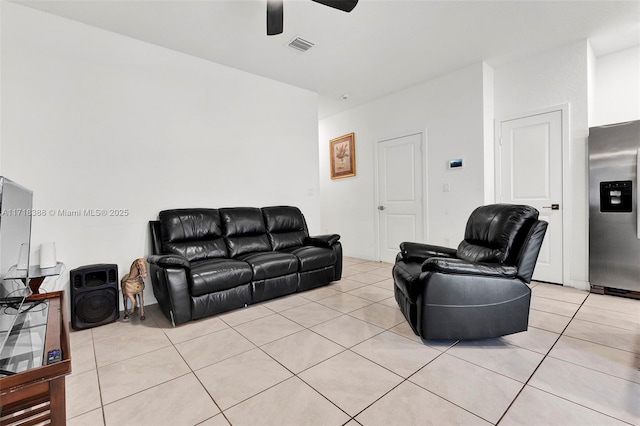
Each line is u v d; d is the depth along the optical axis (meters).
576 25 2.83
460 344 2.02
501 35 2.98
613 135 2.87
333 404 1.43
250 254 3.21
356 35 2.93
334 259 3.46
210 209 3.27
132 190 2.91
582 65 3.10
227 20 2.65
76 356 1.95
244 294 2.75
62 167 2.56
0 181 1.03
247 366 1.79
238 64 3.53
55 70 2.54
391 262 4.68
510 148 3.61
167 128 3.13
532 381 1.58
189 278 2.46
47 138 2.50
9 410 0.76
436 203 4.05
